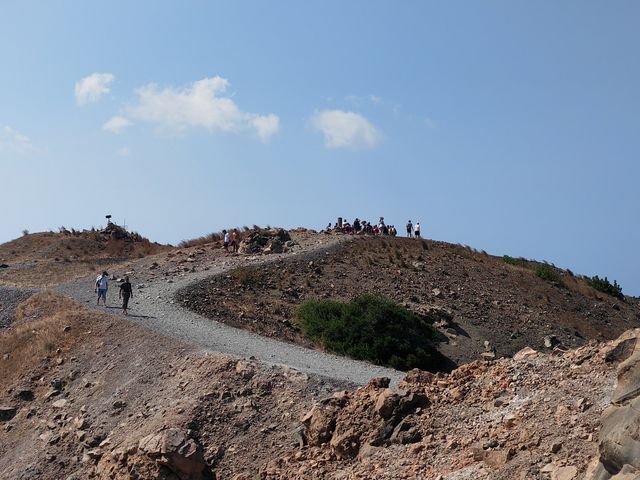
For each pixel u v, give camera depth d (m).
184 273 45.38
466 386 19.25
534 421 15.77
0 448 26.98
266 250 51.28
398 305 40.56
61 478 23.56
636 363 13.03
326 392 23.62
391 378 26.20
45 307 38.34
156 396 25.59
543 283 53.34
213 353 27.09
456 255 56.00
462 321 43.28
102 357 30.39
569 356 18.66
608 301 54.28
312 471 18.98
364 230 61.56
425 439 17.56
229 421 23.00
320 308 38.56
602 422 13.16
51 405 28.20
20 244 71.81
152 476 20.52
